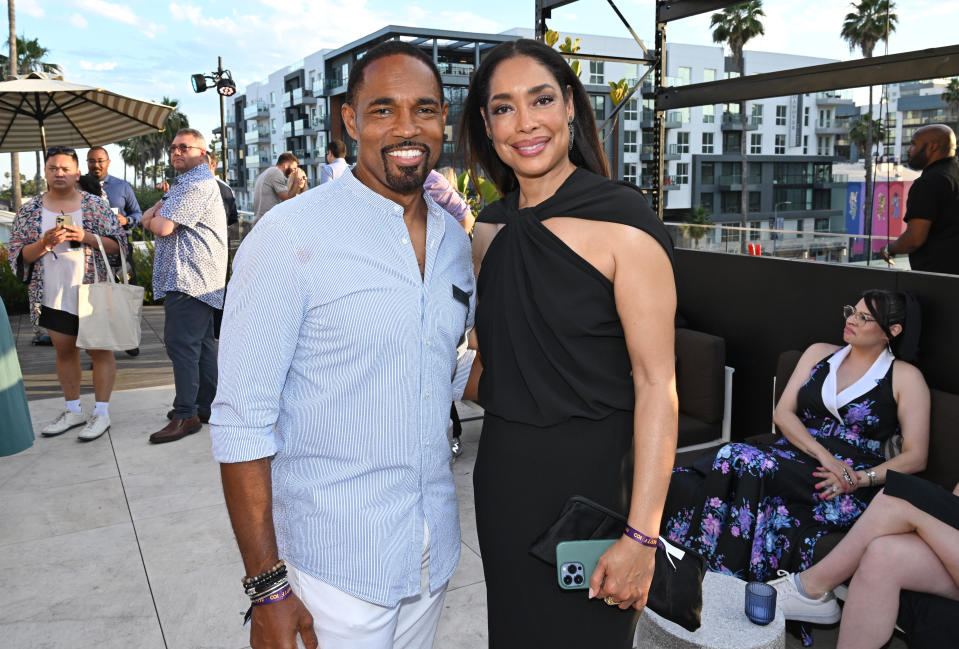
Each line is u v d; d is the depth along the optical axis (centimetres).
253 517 115
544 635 130
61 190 401
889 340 244
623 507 126
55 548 289
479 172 156
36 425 445
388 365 120
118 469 375
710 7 421
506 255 128
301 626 119
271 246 114
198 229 400
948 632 184
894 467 234
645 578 119
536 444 127
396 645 138
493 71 127
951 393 251
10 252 405
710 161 6216
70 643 226
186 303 414
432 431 128
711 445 332
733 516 235
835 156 6228
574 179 126
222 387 114
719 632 170
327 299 116
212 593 255
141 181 8162
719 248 448
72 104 561
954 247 371
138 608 246
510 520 130
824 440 248
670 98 464
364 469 122
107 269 407
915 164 382
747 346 354
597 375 122
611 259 117
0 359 278
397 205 122
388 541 124
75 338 421
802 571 223
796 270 321
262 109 8612
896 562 190
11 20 2717
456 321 131
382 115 120
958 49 285
